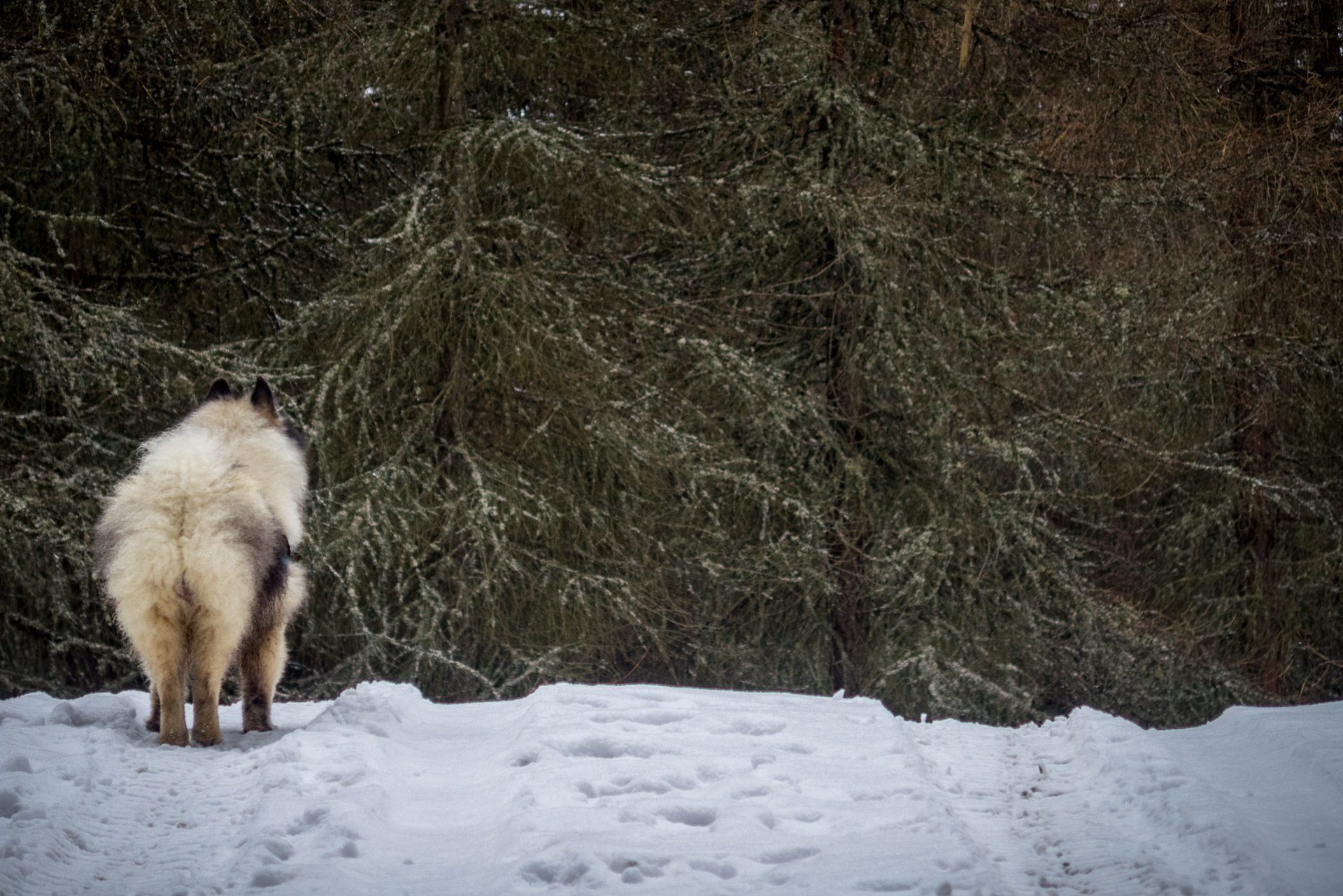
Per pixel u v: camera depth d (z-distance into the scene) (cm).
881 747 534
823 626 1533
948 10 1595
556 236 1419
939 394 1462
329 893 330
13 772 479
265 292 1455
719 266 1566
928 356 1473
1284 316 1698
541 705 640
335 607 1334
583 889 328
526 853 364
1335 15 1802
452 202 1395
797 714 627
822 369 1575
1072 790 495
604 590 1362
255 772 502
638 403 1406
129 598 575
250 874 348
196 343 1453
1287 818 420
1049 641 1533
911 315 1476
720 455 1433
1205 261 1609
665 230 1533
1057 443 1547
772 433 1456
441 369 1454
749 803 422
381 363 1397
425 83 1526
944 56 1678
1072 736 608
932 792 445
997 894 317
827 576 1461
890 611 1487
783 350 1573
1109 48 1639
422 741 599
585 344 1359
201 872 364
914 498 1500
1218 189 1652
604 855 353
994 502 1475
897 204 1440
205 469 598
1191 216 1611
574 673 1377
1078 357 1549
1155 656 1541
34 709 646
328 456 1355
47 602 1319
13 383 1382
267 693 666
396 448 1385
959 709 1445
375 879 354
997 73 1714
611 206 1496
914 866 341
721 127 1584
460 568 1348
